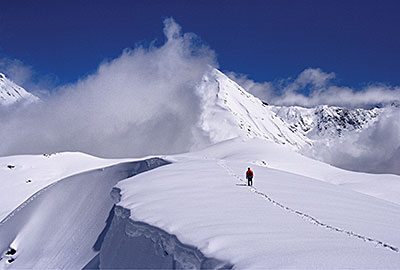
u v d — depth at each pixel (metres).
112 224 22.59
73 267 30.36
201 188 24.45
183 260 13.76
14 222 45.41
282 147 103.94
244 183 27.55
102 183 47.84
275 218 16.75
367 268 10.30
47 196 48.00
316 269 10.23
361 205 24.12
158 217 17.53
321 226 16.16
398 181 67.88
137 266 16.83
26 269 34.47
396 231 16.92
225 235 13.89
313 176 75.75
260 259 11.26
